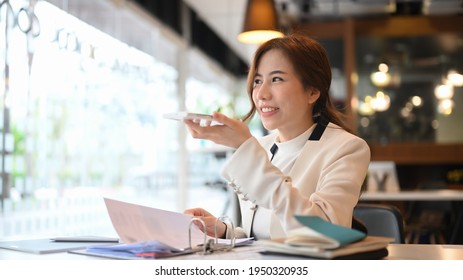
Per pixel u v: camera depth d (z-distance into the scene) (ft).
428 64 20.75
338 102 20.43
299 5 19.17
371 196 13.83
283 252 3.36
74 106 13.73
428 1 18.93
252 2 12.99
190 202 24.20
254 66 4.75
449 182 20.13
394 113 20.77
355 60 20.74
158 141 20.57
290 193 3.67
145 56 19.30
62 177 13.16
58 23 12.82
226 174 3.92
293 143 4.93
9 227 10.88
